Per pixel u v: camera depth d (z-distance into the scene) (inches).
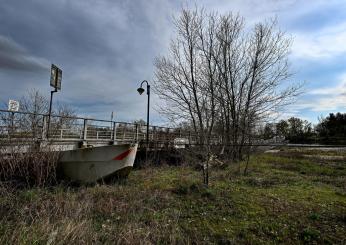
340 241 207.0
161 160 689.0
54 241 179.2
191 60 639.1
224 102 596.4
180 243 202.8
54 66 504.7
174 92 634.8
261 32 688.4
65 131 510.9
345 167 711.7
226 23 682.8
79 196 315.3
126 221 239.5
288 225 241.3
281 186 423.8
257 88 650.8
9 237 187.0
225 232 225.0
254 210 284.5
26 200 282.7
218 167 553.3
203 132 446.0
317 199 335.3
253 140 580.1
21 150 359.3
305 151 1449.3
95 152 404.2
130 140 672.4
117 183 412.8
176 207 291.0
